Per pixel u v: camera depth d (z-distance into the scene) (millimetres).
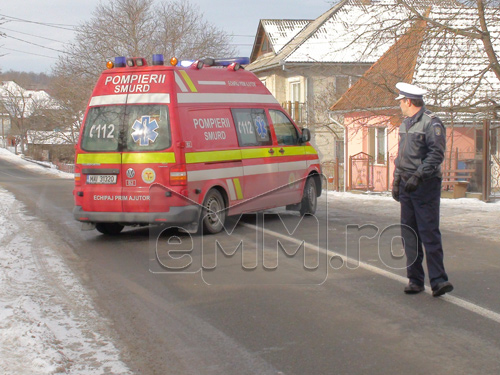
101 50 41875
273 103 11039
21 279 6824
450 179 16859
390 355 4492
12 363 4359
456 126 20172
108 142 9023
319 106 30062
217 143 9516
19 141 88062
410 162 5848
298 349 4652
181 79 9133
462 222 10555
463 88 15750
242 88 10367
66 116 45625
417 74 16500
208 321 5355
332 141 32312
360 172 24922
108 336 5008
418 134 5773
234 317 5453
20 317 5328
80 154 9180
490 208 12492
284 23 38375
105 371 4289
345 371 4219
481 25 14828
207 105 9469
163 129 8820
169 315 5547
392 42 15836
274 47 36281
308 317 5406
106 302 5977
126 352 4656
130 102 9000
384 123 17609
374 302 5820
